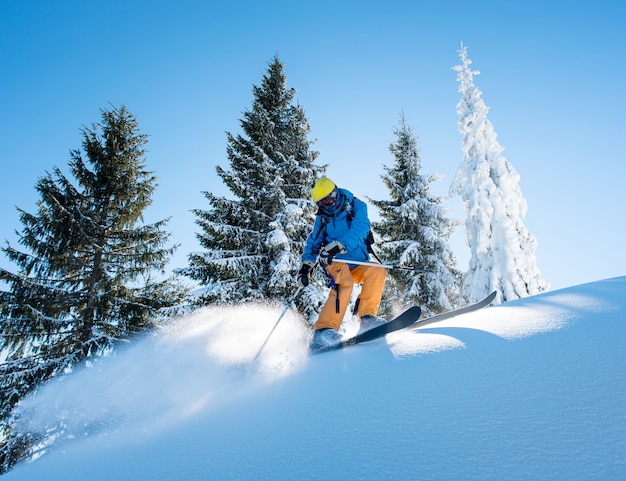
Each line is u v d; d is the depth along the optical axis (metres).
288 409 1.61
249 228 11.83
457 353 1.84
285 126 14.11
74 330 10.32
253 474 1.17
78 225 11.11
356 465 1.11
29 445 7.44
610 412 1.12
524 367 1.54
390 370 1.79
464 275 14.70
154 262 11.85
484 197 14.16
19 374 9.20
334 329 3.06
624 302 2.27
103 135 13.45
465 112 15.56
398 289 15.36
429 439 1.17
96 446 1.68
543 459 0.98
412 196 16.16
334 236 3.39
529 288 13.27
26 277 10.64
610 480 0.87
